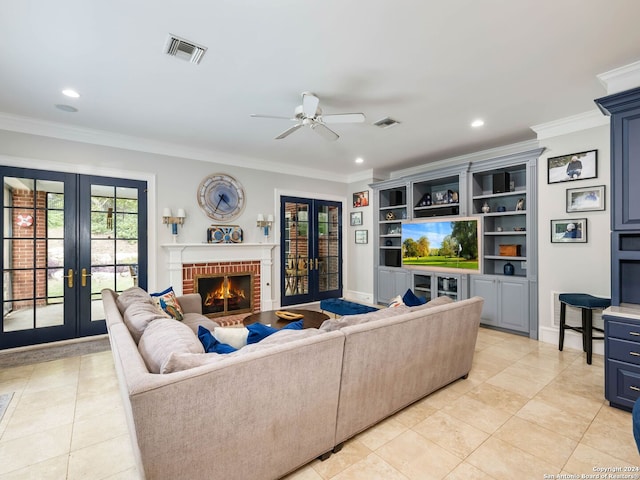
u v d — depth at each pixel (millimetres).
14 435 1988
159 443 1166
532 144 4238
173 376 1184
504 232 4184
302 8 1816
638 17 1892
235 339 1750
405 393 2188
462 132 3924
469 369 2801
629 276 2680
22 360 3203
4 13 1828
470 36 2080
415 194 5266
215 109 3221
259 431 1444
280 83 2697
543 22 1942
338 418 1782
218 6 1802
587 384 2674
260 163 5320
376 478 1622
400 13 1862
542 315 3768
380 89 2809
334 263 6461
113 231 4047
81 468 1709
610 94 2521
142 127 3725
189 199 4605
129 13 1855
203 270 4676
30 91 2820
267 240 5398
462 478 1622
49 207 3666
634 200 2340
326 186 6277
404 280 5387
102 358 3262
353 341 1776
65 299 3756
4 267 3447
